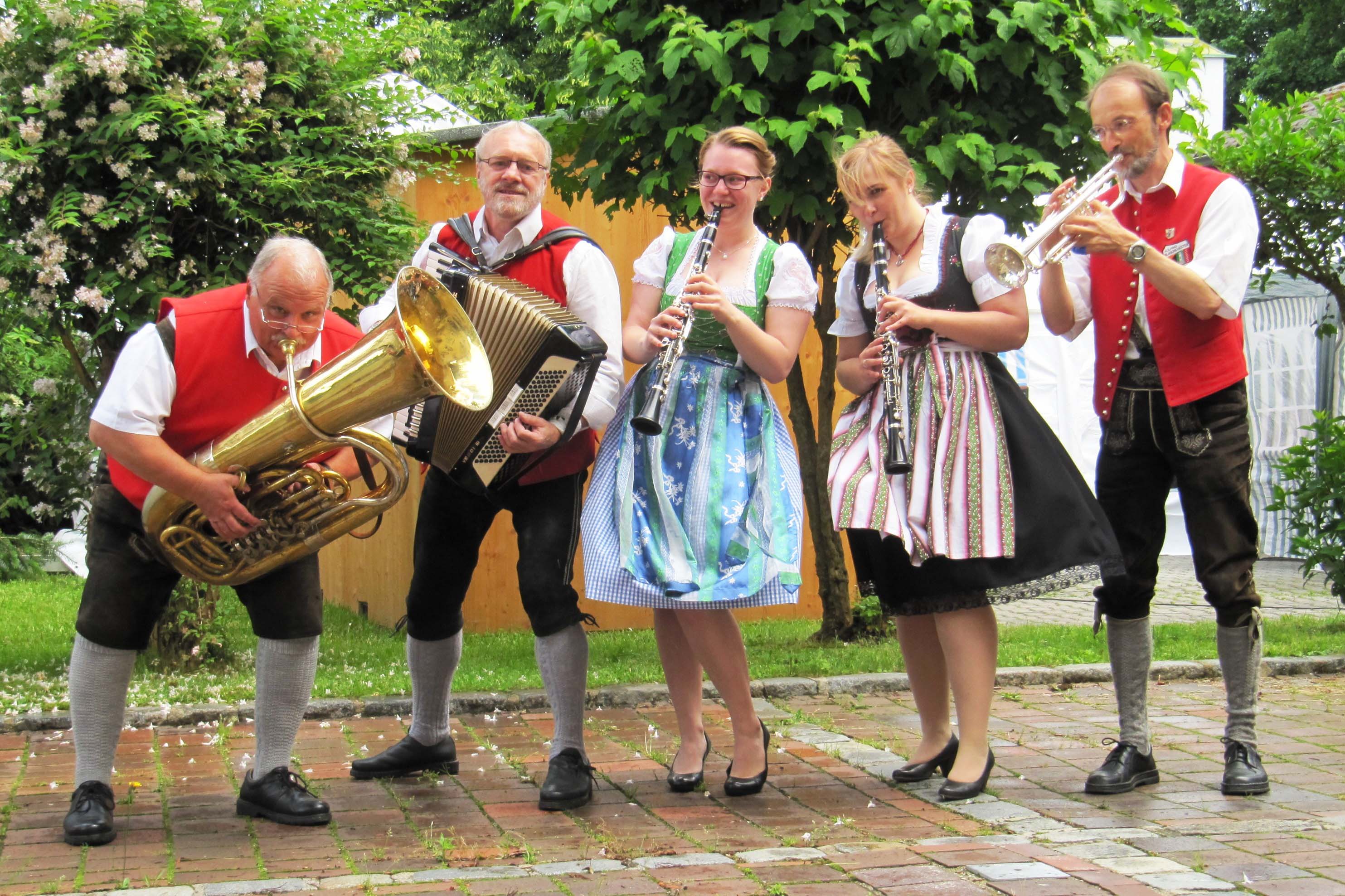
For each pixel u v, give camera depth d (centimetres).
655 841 347
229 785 411
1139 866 316
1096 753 448
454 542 404
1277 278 1203
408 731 473
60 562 1113
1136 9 608
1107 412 407
